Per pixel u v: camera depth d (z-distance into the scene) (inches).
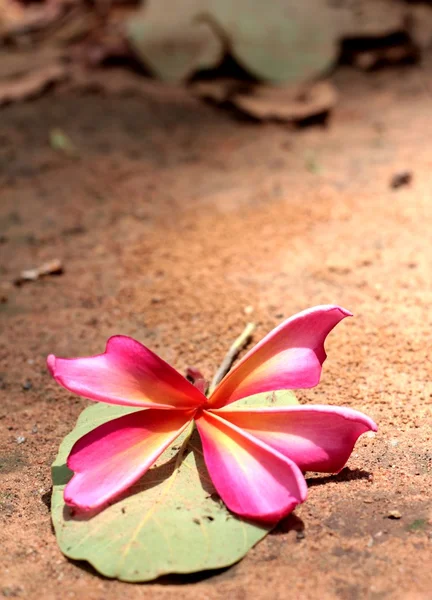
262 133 39.4
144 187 33.7
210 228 30.2
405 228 29.5
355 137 38.3
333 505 22.7
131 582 21.9
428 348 25.5
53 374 22.3
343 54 46.8
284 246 29.1
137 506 22.5
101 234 30.2
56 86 43.7
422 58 47.8
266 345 23.0
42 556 22.4
